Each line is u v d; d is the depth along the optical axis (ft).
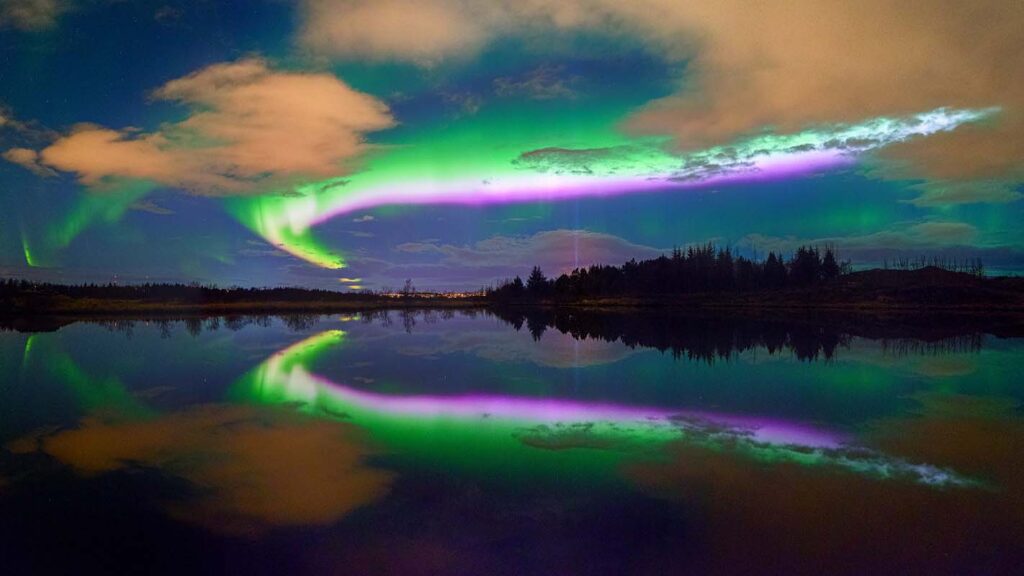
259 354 57.57
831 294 166.71
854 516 17.70
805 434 27.02
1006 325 91.04
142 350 61.31
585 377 42.70
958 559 15.10
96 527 17.49
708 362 49.98
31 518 18.16
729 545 15.84
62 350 61.52
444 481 21.07
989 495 19.31
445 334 80.02
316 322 107.24
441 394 36.86
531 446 25.40
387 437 26.99
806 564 14.84
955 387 38.27
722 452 24.32
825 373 43.93
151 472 22.35
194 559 15.44
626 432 27.58
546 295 223.71
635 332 80.89
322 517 17.97
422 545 16.06
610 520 17.53
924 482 20.63
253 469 22.59
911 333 76.59
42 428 29.12
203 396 36.70
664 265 213.25
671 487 20.21
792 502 18.79
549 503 18.85
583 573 14.43
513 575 14.42
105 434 27.89
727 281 200.64
